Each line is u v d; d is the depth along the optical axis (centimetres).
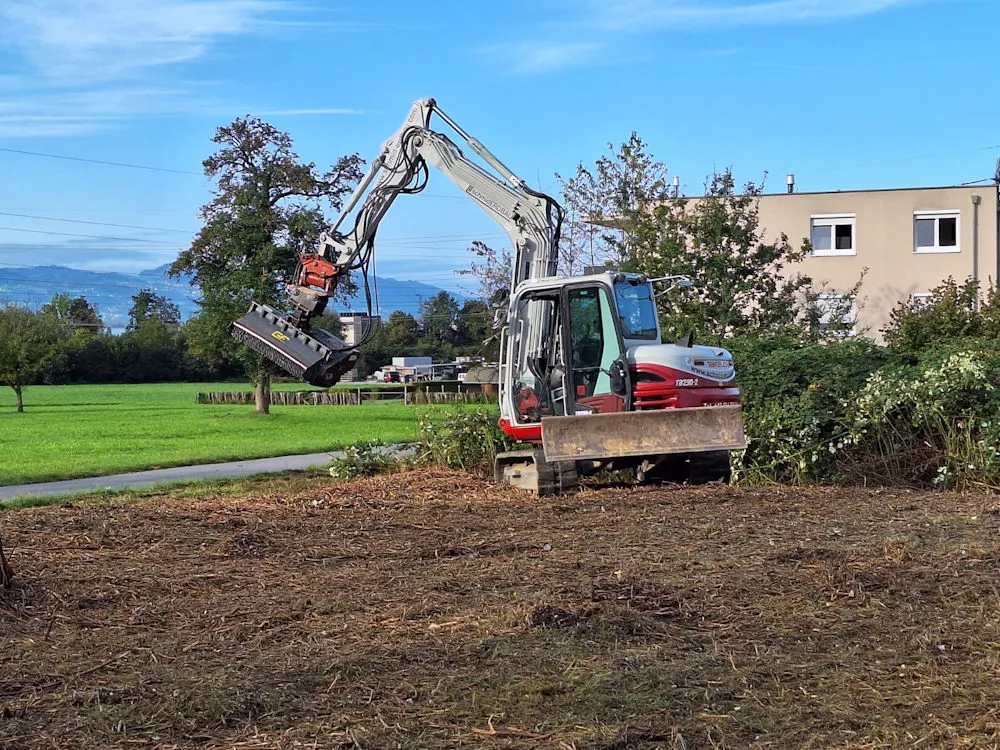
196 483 1545
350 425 3247
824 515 1031
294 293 1434
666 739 460
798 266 3709
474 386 4691
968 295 2719
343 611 673
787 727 470
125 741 459
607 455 1186
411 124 1491
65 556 859
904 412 1361
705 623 632
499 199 1448
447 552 871
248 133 3366
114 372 8712
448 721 479
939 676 530
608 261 2742
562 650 577
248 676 537
